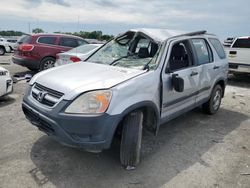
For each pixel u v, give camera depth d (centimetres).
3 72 622
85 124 312
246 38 1044
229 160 401
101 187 321
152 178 345
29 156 384
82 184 325
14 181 324
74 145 322
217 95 615
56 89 337
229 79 1155
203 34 555
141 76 369
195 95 509
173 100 437
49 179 332
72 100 319
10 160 371
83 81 345
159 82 393
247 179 351
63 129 319
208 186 333
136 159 360
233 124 564
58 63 836
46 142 430
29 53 1014
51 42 1053
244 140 480
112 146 423
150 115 392
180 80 408
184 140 467
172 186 330
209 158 405
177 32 488
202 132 509
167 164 381
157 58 413
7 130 472
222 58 611
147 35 449
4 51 2167
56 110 321
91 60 474
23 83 882
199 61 514
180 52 464
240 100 779
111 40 510
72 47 1095
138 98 350
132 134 350
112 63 438
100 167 364
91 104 317
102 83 337
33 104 354
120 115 325
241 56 1016
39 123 351
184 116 600
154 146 438
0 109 589
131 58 447
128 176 346
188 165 381
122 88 335
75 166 364
